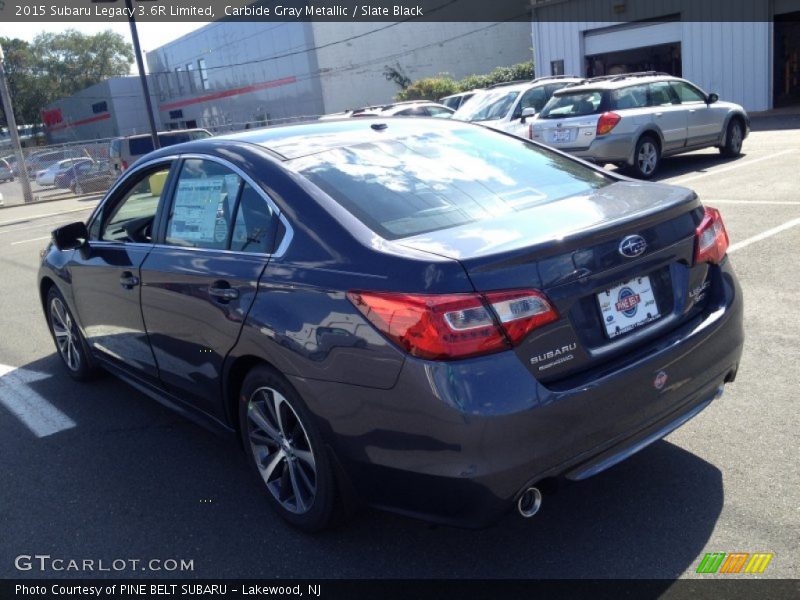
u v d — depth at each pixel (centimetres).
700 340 291
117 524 336
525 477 245
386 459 258
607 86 1151
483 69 4569
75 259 459
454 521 252
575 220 280
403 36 4284
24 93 7138
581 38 2812
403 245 269
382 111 1647
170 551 311
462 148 366
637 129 1134
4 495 371
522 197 320
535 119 1250
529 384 244
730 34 2403
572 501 318
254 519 330
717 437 358
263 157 332
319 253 283
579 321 261
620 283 274
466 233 274
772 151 1330
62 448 420
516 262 247
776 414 374
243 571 293
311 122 396
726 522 293
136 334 402
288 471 314
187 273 342
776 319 499
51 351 614
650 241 281
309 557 299
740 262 634
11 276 1018
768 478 320
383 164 335
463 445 239
